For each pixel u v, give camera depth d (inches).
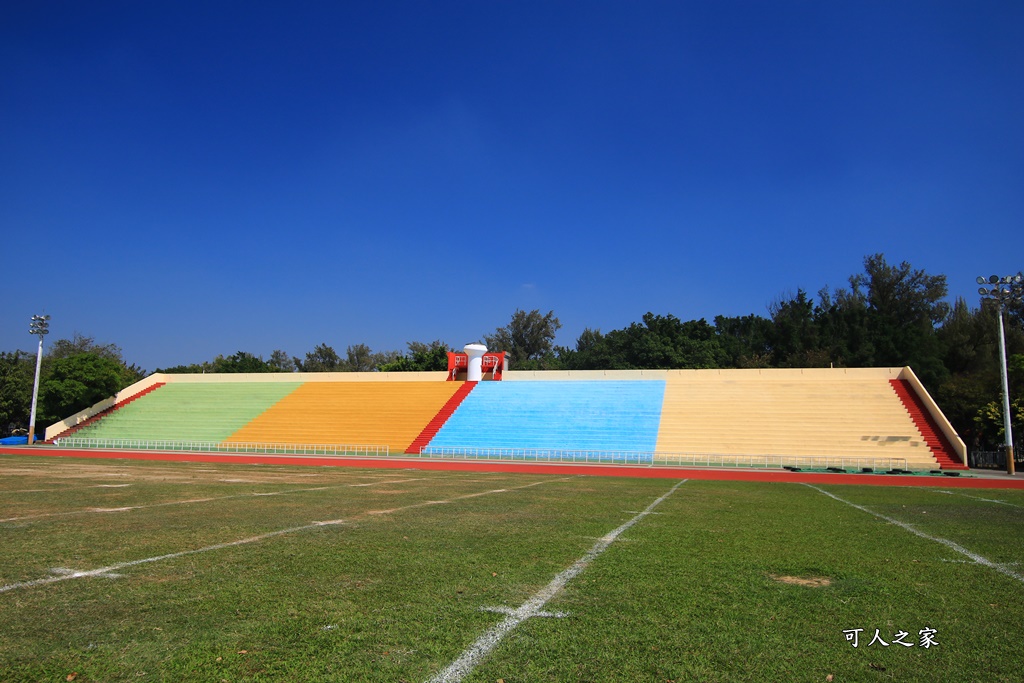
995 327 2778.1
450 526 526.6
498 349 4286.4
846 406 1863.9
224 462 1459.2
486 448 1795.0
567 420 1961.1
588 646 245.0
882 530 536.1
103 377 2295.8
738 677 218.2
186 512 596.7
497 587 327.6
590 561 391.2
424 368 3673.7
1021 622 280.1
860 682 215.6
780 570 372.5
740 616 283.4
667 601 305.0
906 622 278.2
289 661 227.8
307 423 2076.8
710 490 946.7
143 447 1964.8
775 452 1684.3
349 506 660.1
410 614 281.4
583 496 808.9
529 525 537.6
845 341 3208.7
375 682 211.0
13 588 318.7
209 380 2605.8
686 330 3750.0
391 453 1827.0
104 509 612.1
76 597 303.0
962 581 350.3
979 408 1865.2
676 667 225.9
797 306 3777.1
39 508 615.5
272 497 740.7
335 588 322.3
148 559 385.7
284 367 4931.1
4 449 1814.7
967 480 1215.6
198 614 278.8
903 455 1606.8
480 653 237.0
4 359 2336.4
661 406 2001.7
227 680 211.6
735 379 2159.2
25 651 234.8
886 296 3609.7
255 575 347.6
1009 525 575.2
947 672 225.5
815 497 852.6
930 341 2928.2
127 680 211.0
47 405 2225.6
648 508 682.8
